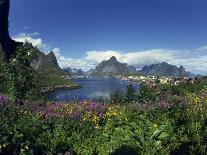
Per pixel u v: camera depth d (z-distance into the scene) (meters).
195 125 11.91
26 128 11.15
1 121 10.99
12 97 17.19
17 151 10.57
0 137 10.30
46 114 13.17
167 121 12.41
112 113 14.05
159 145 11.41
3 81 18.69
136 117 13.51
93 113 14.07
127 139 11.78
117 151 11.38
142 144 11.63
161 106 13.96
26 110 13.58
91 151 11.60
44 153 11.12
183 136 11.65
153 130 12.02
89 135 12.53
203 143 11.59
